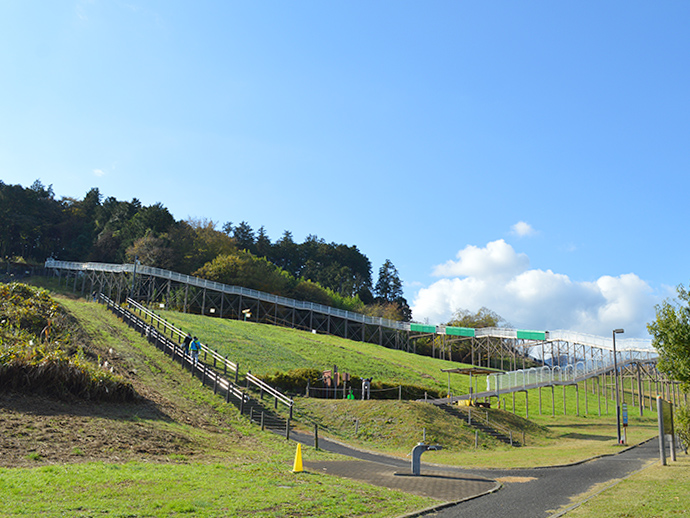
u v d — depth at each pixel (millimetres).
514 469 20203
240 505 10250
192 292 81562
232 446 20000
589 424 46750
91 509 9148
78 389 20188
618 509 11266
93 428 16766
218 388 30609
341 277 153375
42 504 9156
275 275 108000
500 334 81062
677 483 14750
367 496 12273
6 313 28062
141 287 81562
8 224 116625
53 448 14117
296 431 26578
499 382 46250
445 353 100562
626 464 22047
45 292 33594
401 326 92125
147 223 112062
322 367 47344
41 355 20094
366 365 55000
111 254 114438
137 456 15047
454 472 18812
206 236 115438
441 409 35156
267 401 31250
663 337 22516
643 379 64125
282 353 49750
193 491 11125
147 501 9992
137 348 35344
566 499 13234
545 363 77938
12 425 15188
